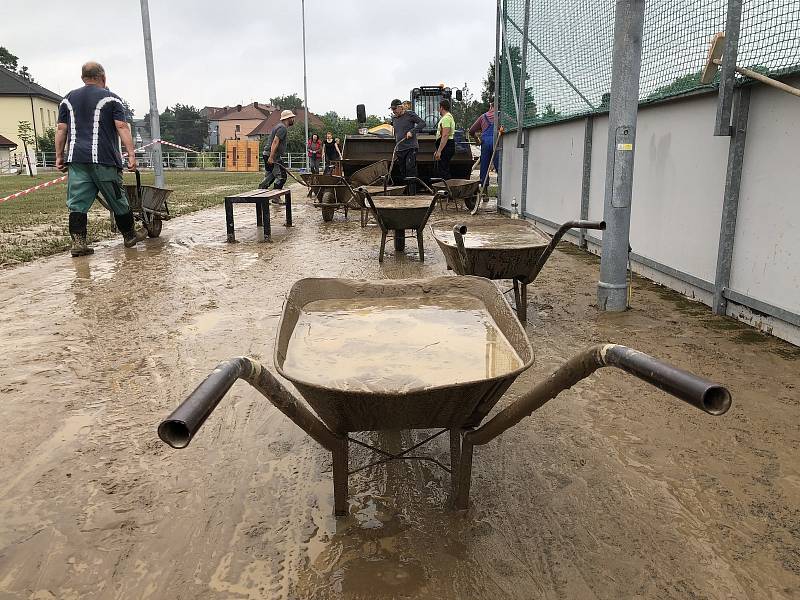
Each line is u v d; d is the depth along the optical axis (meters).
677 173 5.54
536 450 2.92
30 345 4.42
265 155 14.12
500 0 10.88
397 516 2.45
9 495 2.62
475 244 4.87
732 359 3.94
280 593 2.06
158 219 9.28
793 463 2.76
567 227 4.23
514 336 2.67
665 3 5.59
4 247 8.43
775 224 4.29
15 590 2.10
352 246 8.53
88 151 7.46
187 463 2.86
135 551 2.28
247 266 7.11
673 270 5.61
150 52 14.97
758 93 4.41
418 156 14.27
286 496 2.59
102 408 3.42
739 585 2.05
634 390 3.52
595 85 7.28
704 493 2.55
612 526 2.36
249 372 1.88
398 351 2.67
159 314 5.14
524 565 2.17
